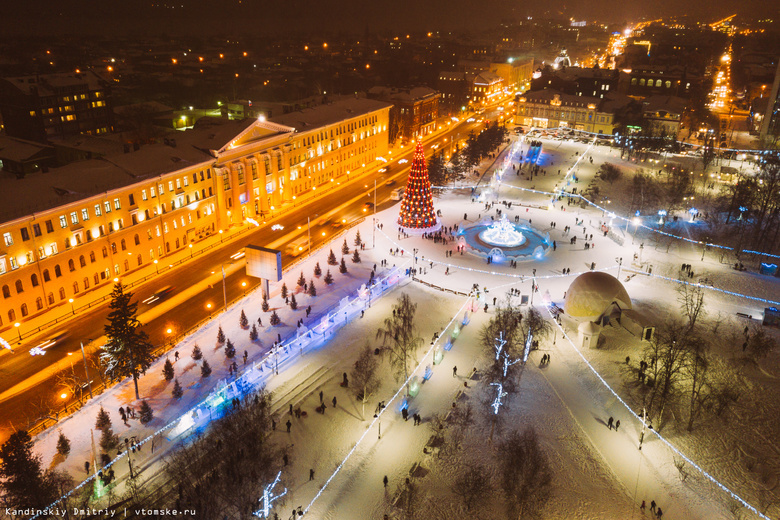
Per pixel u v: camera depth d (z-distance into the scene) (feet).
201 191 329.11
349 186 456.86
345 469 168.04
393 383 206.59
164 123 564.71
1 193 238.07
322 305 266.16
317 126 431.84
